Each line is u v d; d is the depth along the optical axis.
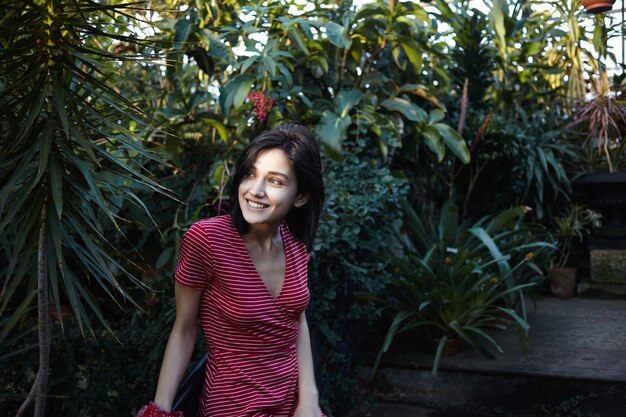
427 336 3.94
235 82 3.69
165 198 3.77
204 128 4.04
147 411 1.53
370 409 3.55
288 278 1.67
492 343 3.79
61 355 3.36
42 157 1.59
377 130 4.11
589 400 3.36
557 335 4.35
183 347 1.65
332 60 4.38
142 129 3.64
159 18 3.79
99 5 1.72
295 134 1.61
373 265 3.73
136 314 3.63
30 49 1.67
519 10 6.02
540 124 6.25
